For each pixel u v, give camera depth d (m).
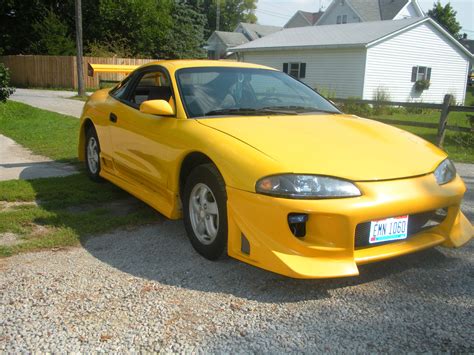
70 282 3.03
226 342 2.40
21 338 2.40
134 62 27.80
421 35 22.91
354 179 2.84
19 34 30.17
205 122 3.53
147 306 2.74
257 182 2.85
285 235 2.77
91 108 5.40
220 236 3.16
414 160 3.18
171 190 3.68
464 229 3.47
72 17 30.66
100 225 4.05
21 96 19.59
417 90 23.45
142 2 31.09
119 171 4.77
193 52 35.94
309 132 3.36
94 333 2.45
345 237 2.76
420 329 2.54
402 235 2.98
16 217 4.16
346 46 20.91
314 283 3.07
